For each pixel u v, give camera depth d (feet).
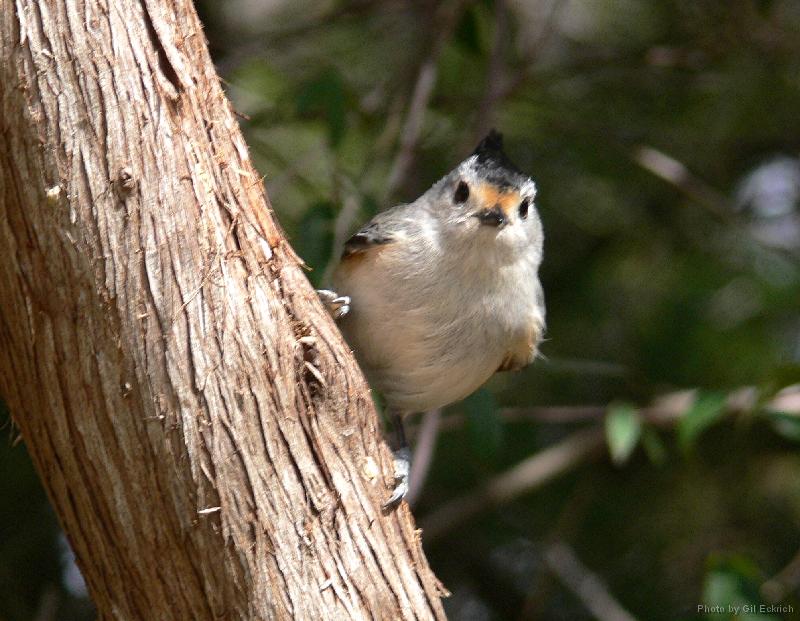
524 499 36.37
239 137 18.26
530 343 25.41
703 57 37.17
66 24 15.85
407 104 34.04
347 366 18.24
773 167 39.75
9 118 15.76
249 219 17.71
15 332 16.47
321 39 37.99
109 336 16.07
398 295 23.36
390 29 37.88
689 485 36.50
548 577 34.45
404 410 25.46
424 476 29.19
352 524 17.69
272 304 17.33
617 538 35.91
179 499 16.46
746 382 35.60
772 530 35.76
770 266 36.94
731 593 25.03
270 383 16.94
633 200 38.34
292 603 16.88
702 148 38.83
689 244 38.14
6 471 30.04
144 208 16.12
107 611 17.61
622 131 37.14
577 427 37.37
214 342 16.49
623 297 37.37
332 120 28.84
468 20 33.88
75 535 17.30
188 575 16.80
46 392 16.47
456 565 36.09
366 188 32.32
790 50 36.68
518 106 36.78
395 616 17.93
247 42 35.29
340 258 24.43
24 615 29.89
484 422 27.27
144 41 16.47
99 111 15.93
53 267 15.98
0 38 15.72
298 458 17.13
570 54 39.06
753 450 36.70
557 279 37.17
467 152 31.48
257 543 16.70
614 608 31.63
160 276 16.19
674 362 35.91
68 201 15.83
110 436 16.31
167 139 16.42
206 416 16.39
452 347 23.76
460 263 23.29
